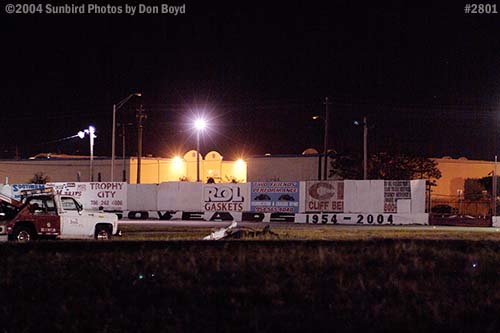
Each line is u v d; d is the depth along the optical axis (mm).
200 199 157500
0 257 58500
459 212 188250
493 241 70500
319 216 146250
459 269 54469
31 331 35781
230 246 64500
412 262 56344
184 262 54625
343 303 41250
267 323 36406
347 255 58781
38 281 48344
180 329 35469
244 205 153750
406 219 141750
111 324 36531
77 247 64625
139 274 49969
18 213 79375
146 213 162125
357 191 144500
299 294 43625
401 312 38281
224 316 38250
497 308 40031
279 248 62812
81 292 44875
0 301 42406
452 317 37844
